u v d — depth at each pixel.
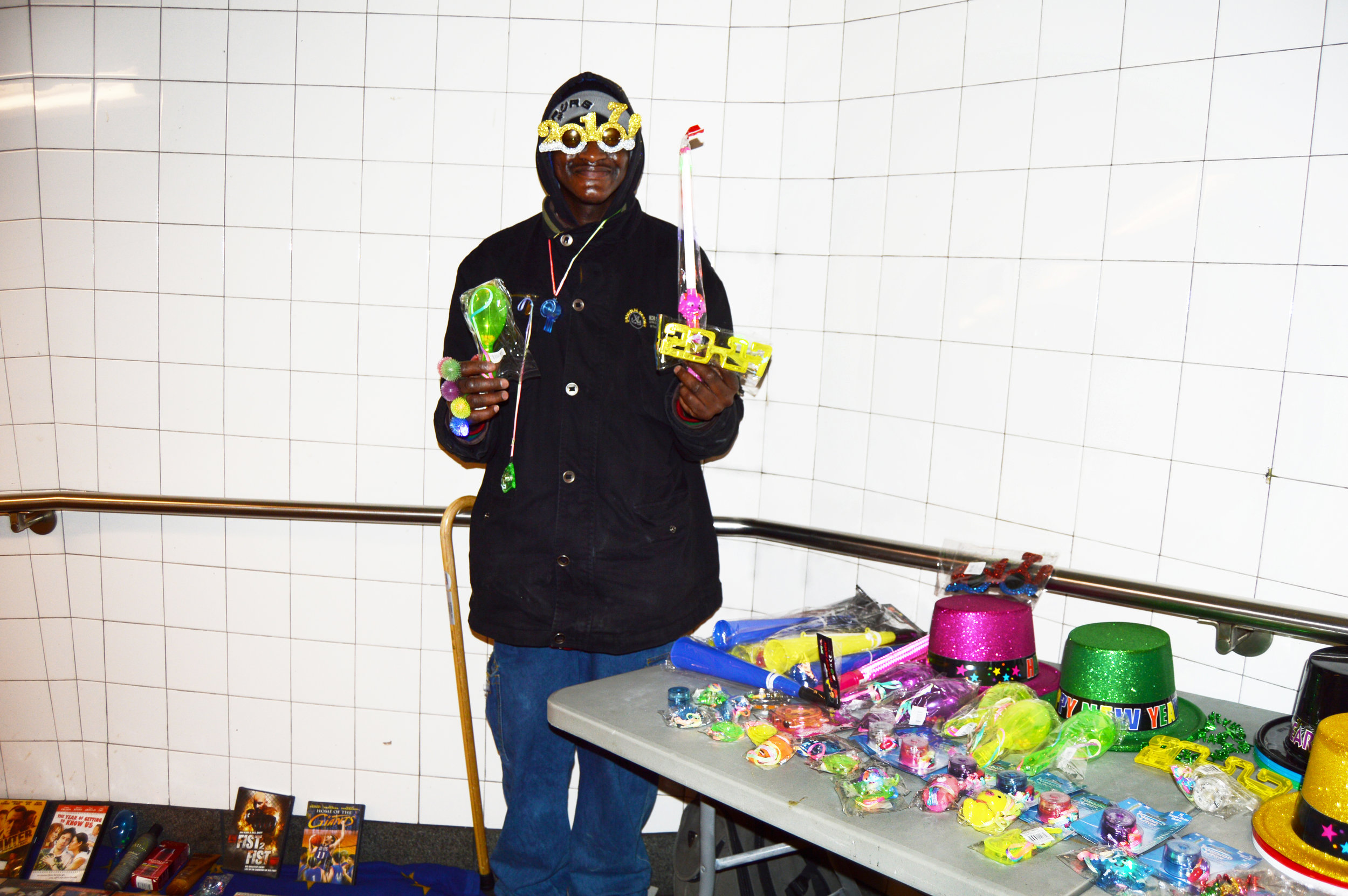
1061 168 1.64
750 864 1.75
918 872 0.95
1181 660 1.58
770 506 2.14
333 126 2.04
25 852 2.14
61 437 2.13
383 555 2.13
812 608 1.76
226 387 2.11
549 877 1.75
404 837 2.20
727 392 1.43
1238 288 1.45
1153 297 1.55
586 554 1.58
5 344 2.10
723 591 2.19
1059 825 1.01
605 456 1.57
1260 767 1.15
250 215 2.06
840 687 1.29
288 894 2.08
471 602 1.68
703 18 2.00
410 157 2.04
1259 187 1.42
